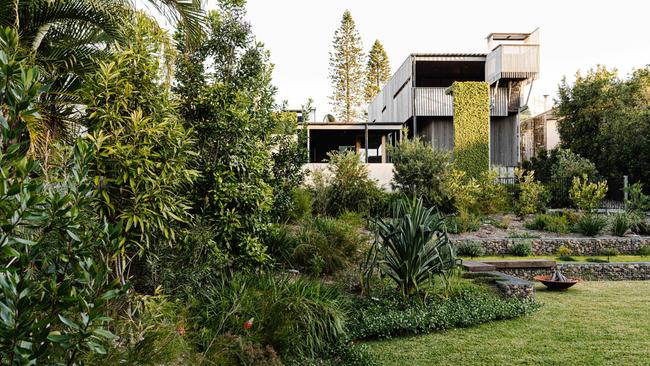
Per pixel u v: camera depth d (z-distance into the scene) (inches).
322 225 334.3
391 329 219.1
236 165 236.8
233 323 177.2
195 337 165.3
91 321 70.8
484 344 207.2
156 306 156.6
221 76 275.3
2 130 67.6
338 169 571.8
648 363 181.9
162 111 181.2
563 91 1038.4
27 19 235.9
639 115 872.9
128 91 165.5
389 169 751.1
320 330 196.7
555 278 341.7
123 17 235.9
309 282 234.2
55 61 248.2
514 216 636.7
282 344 181.8
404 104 970.1
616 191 772.6
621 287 355.9
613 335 219.1
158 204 165.0
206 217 230.8
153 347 128.5
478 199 640.4
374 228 259.6
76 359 77.9
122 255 159.0
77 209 73.9
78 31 261.1
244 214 242.7
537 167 905.5
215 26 275.7
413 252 248.8
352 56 1595.7
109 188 162.7
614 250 487.2
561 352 195.6
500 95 898.1
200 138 236.4
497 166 868.0
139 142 163.2
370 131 908.0
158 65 189.6
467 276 320.2
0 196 63.4
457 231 523.5
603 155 921.5
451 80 1072.2
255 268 242.8
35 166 69.4
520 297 285.6
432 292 267.6
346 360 188.7
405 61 950.4
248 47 285.3
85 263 77.2
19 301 64.2
